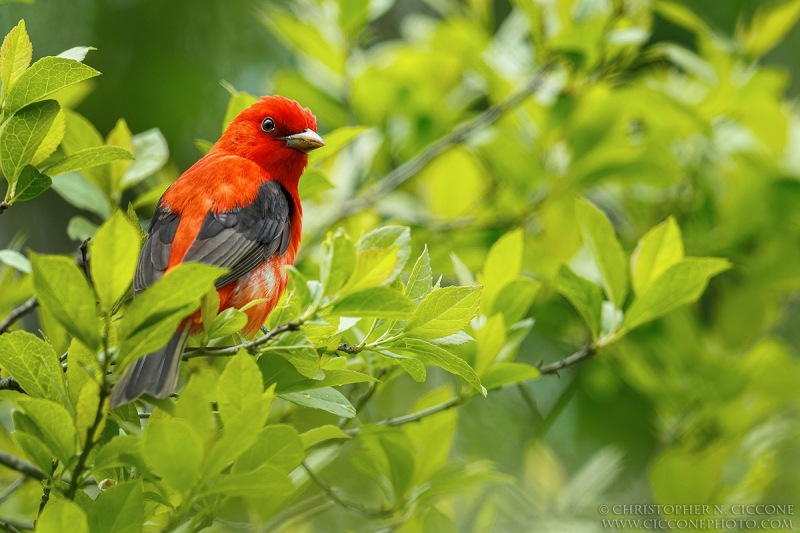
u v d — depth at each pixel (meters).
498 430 14.39
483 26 14.37
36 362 6.68
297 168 10.55
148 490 7.04
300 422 12.85
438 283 7.25
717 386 13.12
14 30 7.30
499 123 13.73
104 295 5.88
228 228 9.19
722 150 13.86
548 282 13.07
